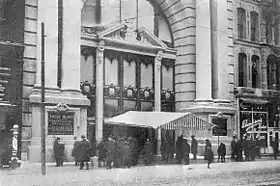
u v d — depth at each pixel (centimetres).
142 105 2612
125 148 1847
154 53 2686
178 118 2053
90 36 2389
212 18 2766
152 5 2730
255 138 2731
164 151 2153
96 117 2367
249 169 1920
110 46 2466
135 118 2130
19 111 1966
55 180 1384
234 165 2094
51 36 2092
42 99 1659
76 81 2181
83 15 2406
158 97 2673
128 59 2564
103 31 2416
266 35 3103
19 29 2012
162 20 2791
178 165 1997
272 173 1777
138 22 2628
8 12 1980
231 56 2842
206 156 2023
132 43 2550
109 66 2473
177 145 2109
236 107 2831
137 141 2030
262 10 3095
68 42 2172
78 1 2227
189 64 2736
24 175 1502
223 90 2741
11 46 1941
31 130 1991
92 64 2405
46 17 2089
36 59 2069
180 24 2773
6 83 1933
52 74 2084
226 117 2692
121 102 2506
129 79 2562
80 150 1775
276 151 2652
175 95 2789
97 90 2391
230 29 2852
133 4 2614
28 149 1953
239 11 2988
